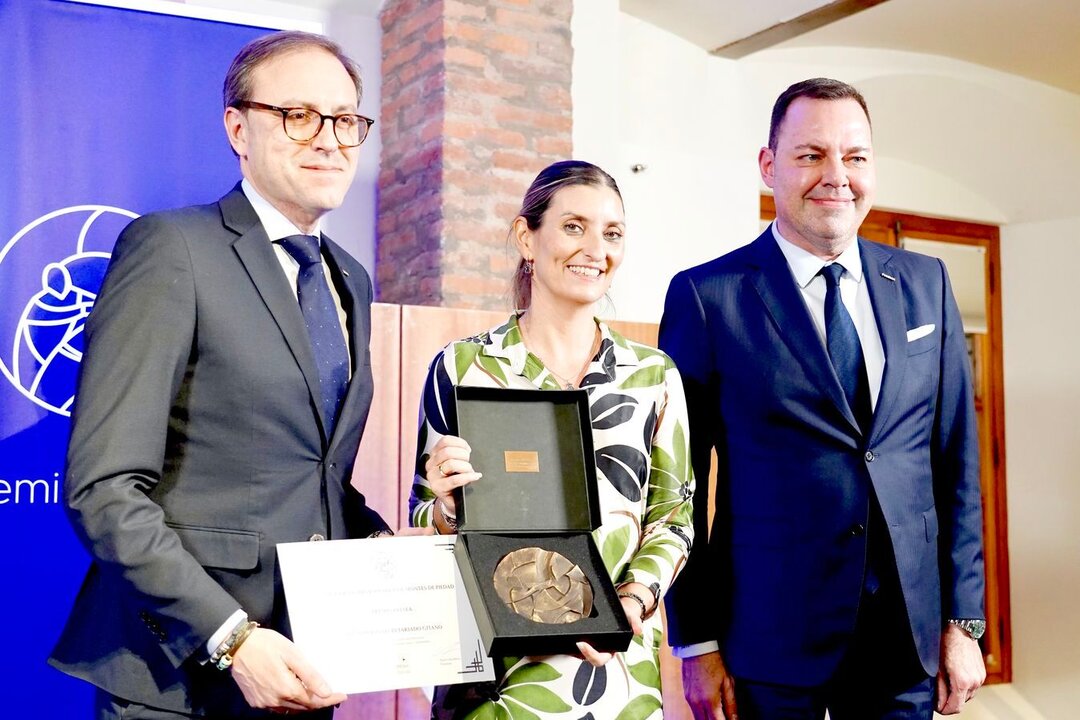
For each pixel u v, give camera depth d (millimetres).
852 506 1890
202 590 1352
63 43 2111
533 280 1759
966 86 5957
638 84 5367
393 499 2881
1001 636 6789
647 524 1708
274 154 1573
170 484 1468
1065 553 6574
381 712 2852
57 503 2049
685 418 1795
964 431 2023
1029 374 6875
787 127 1987
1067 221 6699
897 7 5152
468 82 4426
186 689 1431
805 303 1985
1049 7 5125
